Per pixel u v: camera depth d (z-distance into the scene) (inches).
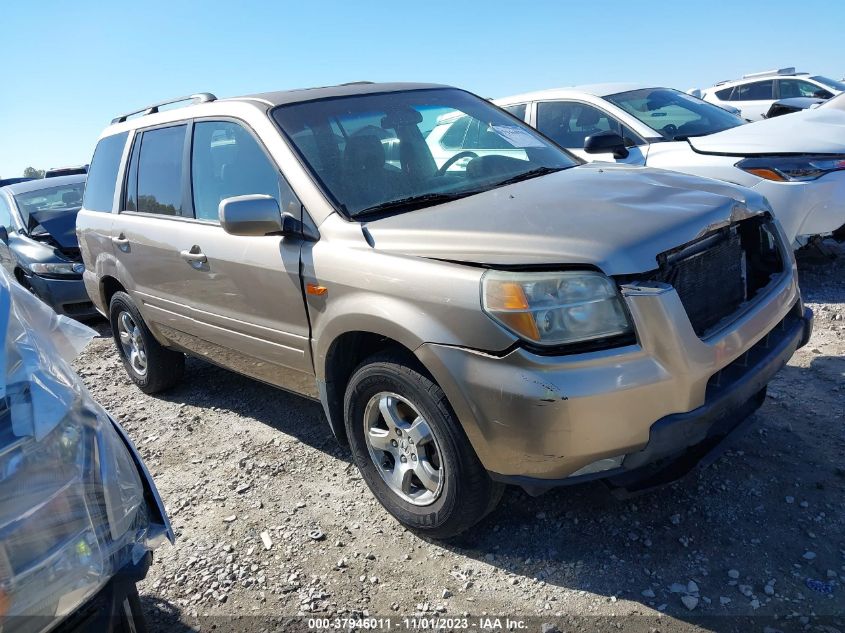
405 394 113.0
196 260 152.5
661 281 98.3
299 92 152.9
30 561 70.8
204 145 156.8
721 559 106.3
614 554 110.3
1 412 72.6
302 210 128.9
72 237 302.4
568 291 95.6
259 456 157.1
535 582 107.0
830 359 169.3
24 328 83.9
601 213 107.8
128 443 94.7
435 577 111.0
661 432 96.6
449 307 102.0
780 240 127.0
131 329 203.5
